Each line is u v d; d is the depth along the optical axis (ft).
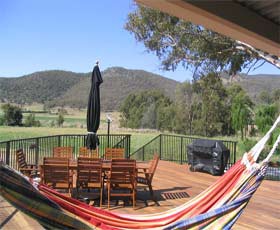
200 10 10.09
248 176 12.01
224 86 50.93
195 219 11.19
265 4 11.59
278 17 12.98
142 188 24.97
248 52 34.60
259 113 36.22
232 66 37.58
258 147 12.57
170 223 11.83
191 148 32.94
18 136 63.67
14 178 9.08
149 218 12.32
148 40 38.63
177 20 36.22
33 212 9.61
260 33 12.63
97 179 19.65
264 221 17.88
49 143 35.88
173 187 25.52
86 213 11.47
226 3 10.91
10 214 17.46
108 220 11.80
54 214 10.12
